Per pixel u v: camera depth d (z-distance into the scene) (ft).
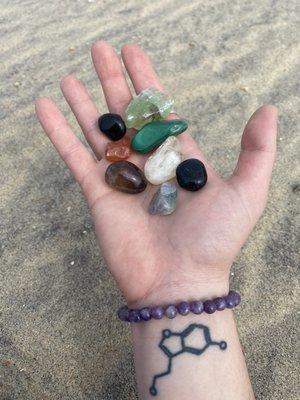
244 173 0.60
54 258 0.82
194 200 0.62
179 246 0.60
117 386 0.69
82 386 0.69
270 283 0.78
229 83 1.11
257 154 0.59
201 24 1.28
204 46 1.21
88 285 0.79
